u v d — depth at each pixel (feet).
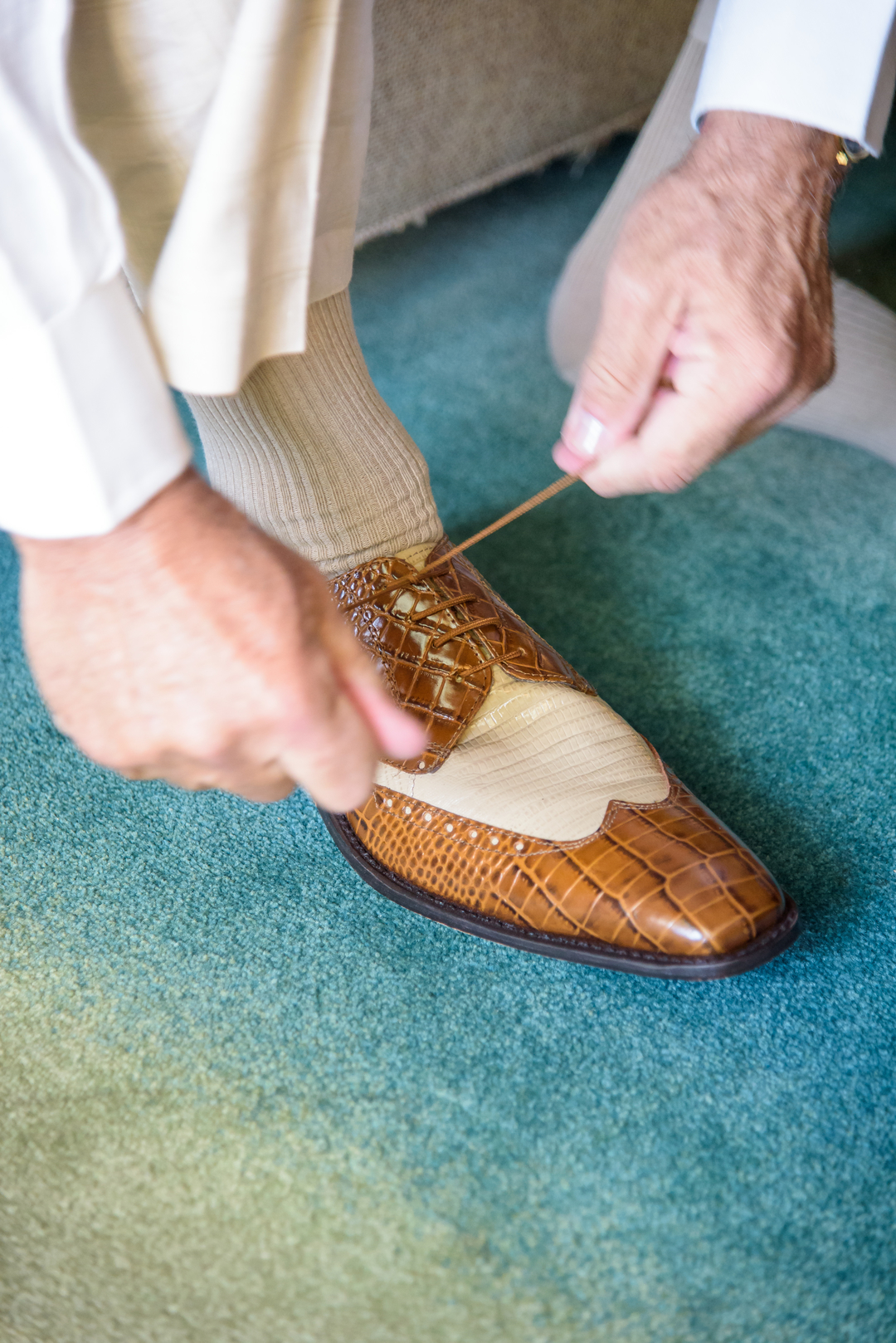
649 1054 2.59
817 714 3.19
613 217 3.93
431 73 4.86
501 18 4.95
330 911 2.80
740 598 3.49
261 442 2.84
